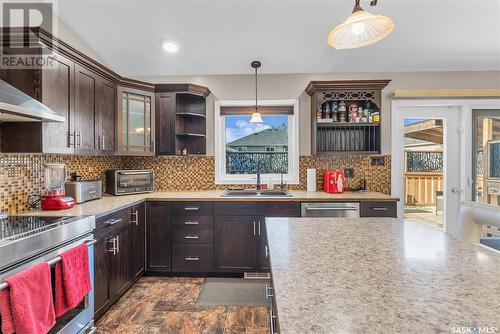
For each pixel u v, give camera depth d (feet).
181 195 9.91
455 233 5.41
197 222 9.37
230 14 8.18
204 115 11.25
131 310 7.39
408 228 4.83
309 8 7.98
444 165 11.19
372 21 4.43
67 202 7.09
